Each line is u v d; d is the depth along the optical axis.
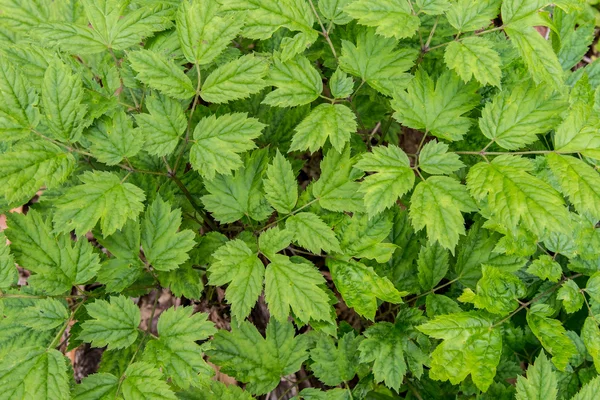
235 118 0.67
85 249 0.66
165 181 0.74
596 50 0.96
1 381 0.60
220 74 0.67
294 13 0.68
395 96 0.69
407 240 0.74
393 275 0.74
